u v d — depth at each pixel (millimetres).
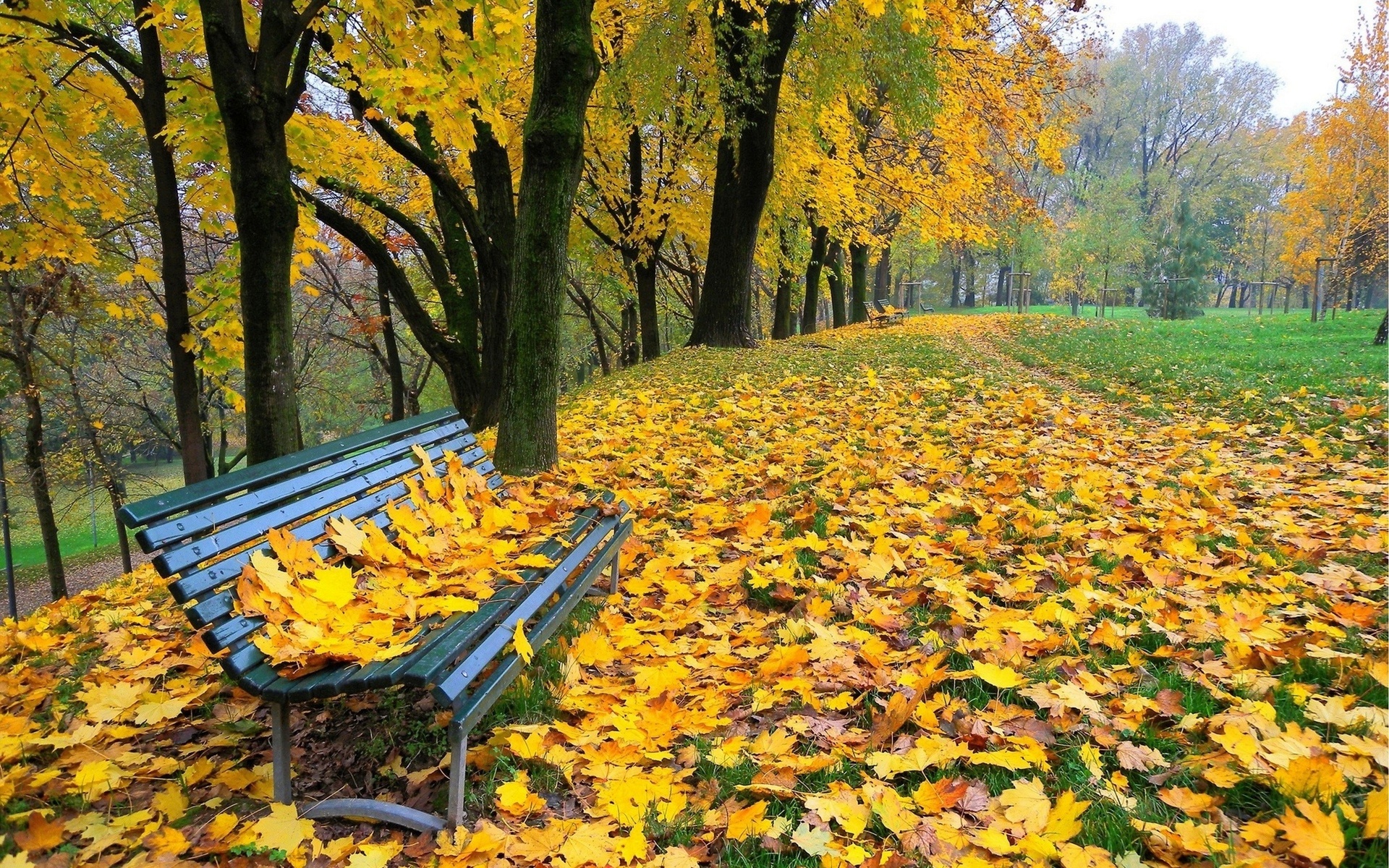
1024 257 39281
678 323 40312
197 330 7668
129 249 14828
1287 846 1622
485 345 10031
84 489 22062
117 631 3465
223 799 2111
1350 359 13031
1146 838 1730
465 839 1865
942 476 5051
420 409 32938
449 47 5938
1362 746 1872
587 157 15297
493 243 9750
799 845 1772
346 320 20312
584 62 5039
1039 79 15000
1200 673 2443
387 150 12352
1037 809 1823
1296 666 2428
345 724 2533
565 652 2859
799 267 20281
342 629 2135
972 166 17141
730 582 3496
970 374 10711
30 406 14133
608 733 2305
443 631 2166
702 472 5188
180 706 2475
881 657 2627
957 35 13703
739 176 14195
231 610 2016
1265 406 8117
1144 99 61406
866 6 8562
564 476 4941
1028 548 3664
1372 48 22000
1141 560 3479
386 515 2996
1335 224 26812
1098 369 12570
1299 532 3842
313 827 1915
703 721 2381
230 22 4520
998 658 2576
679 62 11961
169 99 7148
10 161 6801
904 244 35469
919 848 1740
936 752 2076
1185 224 38969
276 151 4781
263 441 4961
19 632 3500
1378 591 3068
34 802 2059
